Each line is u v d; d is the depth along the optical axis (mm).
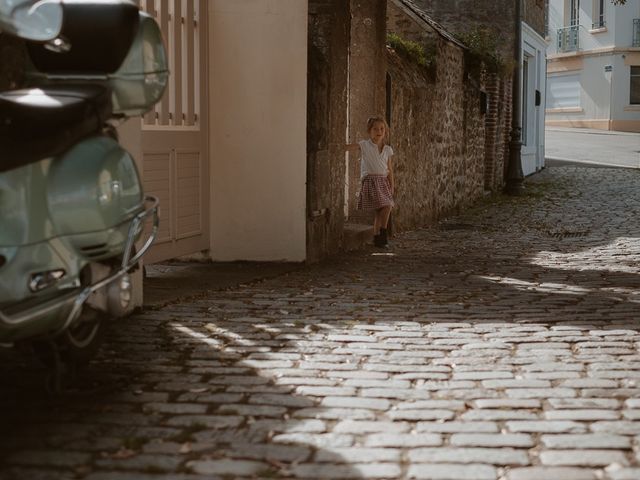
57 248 3896
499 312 6906
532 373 5090
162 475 3553
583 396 4641
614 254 11172
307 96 9664
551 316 6742
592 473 3588
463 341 5887
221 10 9312
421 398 4602
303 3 9305
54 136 3764
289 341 5863
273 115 9461
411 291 7938
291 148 9508
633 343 5836
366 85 12438
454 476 3553
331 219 10625
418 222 14688
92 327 4777
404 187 13789
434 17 21422
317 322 6484
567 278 8891
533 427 4133
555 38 48375
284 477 3543
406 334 6090
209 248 9570
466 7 21234
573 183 23109
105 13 4219
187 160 8961
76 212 3873
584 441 3943
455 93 17016
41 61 4324
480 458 3746
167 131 8500
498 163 21203
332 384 4852
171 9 8492
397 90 13141
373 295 7688
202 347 5656
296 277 8742
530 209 17812
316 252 10062
